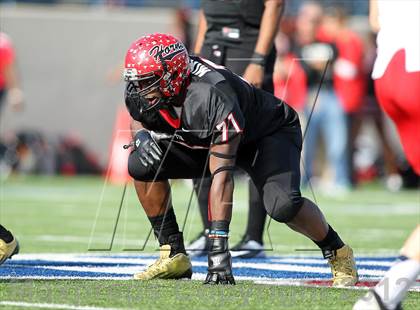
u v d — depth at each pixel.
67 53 52.75
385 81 14.97
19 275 16.64
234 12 20.91
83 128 52.62
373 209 37.06
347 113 44.41
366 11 59.22
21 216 32.28
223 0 20.98
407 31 14.75
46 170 52.50
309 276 17.39
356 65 43.88
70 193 42.88
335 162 45.25
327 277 17.25
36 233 26.91
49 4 58.22
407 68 14.62
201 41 21.50
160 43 14.78
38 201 38.56
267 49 20.44
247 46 21.00
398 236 27.34
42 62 52.62
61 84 52.62
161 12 58.38
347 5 59.44
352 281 16.11
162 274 16.58
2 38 45.38
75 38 52.75
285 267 18.92
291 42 44.41
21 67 52.62
